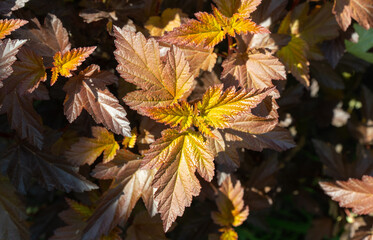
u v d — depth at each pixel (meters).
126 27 0.47
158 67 0.43
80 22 0.50
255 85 0.45
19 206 0.50
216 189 0.51
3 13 0.44
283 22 0.49
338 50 0.52
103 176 0.46
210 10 0.54
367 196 0.48
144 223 0.49
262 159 0.60
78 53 0.43
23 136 0.45
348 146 0.68
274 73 0.45
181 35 0.43
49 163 0.48
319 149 0.55
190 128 0.43
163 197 0.41
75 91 0.44
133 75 0.43
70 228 0.49
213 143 0.46
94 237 0.45
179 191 0.41
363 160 0.55
